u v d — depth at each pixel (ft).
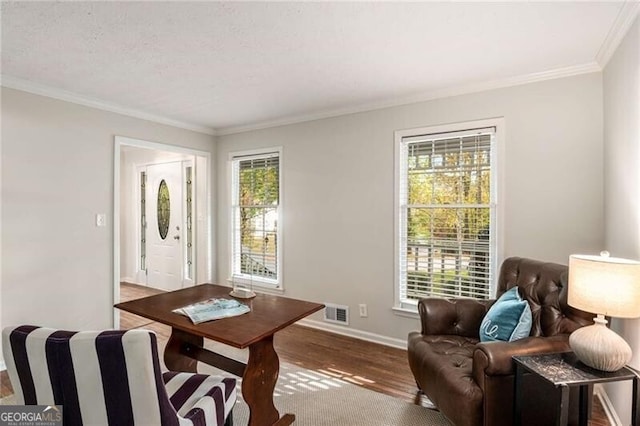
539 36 6.81
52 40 6.97
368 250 11.20
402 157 10.68
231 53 7.55
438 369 6.31
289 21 6.26
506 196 9.06
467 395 5.60
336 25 6.39
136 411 3.69
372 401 7.45
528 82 8.77
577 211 8.27
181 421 4.02
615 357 4.97
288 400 7.49
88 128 10.71
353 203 11.48
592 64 7.98
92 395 3.68
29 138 9.40
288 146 13.00
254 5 5.74
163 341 10.98
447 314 7.79
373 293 11.11
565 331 6.45
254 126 13.85
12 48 7.30
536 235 8.73
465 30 6.59
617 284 4.92
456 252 9.90
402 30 6.57
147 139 12.47
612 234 7.27
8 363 3.94
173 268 17.38
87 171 10.68
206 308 6.59
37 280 9.57
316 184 12.28
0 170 8.91
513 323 6.44
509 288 7.75
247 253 14.51
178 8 5.83
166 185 17.69
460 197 9.82
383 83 9.32
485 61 7.95
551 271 7.08
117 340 3.53
